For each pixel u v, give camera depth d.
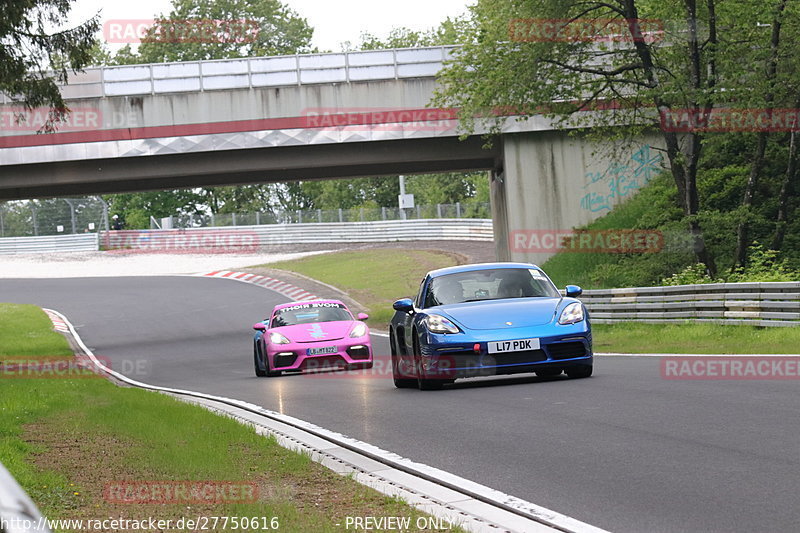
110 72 124.69
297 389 49.47
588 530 16.17
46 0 84.50
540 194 133.88
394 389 44.75
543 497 19.23
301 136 125.50
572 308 41.34
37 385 56.00
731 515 16.62
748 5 99.06
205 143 125.31
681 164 103.75
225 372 75.69
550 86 105.00
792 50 100.31
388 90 125.88
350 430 31.16
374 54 125.88
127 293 190.88
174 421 33.94
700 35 101.25
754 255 91.88
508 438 26.88
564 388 37.81
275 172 143.12
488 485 20.81
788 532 15.22
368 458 25.28
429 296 43.91
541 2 101.56
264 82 125.38
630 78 107.69
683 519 16.59
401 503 18.81
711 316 71.12
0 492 5.77
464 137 111.69
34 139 123.38
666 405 31.16
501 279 44.25
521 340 39.78
